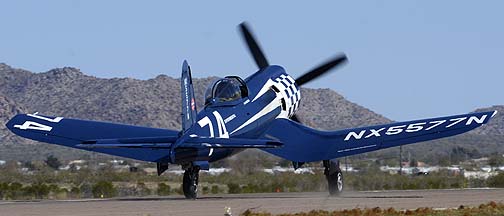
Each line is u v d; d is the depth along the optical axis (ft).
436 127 242.58
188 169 223.51
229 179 448.65
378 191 292.20
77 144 226.58
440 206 202.18
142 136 231.71
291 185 350.64
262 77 277.64
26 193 326.65
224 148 220.64
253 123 254.47
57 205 203.00
